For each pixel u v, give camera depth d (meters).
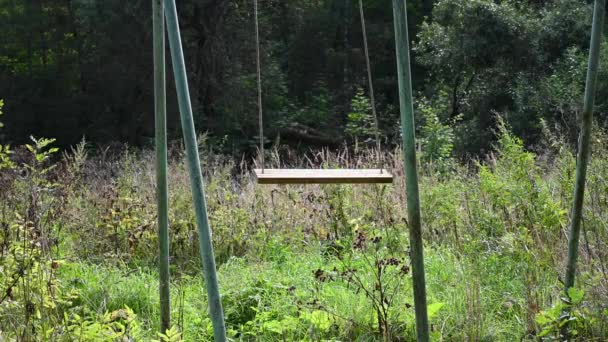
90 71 23.94
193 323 5.92
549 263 6.35
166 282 4.84
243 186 11.25
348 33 31.47
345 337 5.77
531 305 5.60
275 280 6.89
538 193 7.46
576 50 20.05
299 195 9.56
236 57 24.81
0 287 4.98
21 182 7.10
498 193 7.93
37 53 25.44
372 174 5.06
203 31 24.09
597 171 7.28
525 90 19.91
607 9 21.50
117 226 8.33
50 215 6.89
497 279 6.77
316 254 7.99
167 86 23.14
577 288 5.66
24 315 4.91
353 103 23.55
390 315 5.95
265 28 26.03
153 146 21.98
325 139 25.20
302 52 29.97
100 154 20.59
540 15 22.39
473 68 22.38
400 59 3.71
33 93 23.83
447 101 24.12
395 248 7.70
